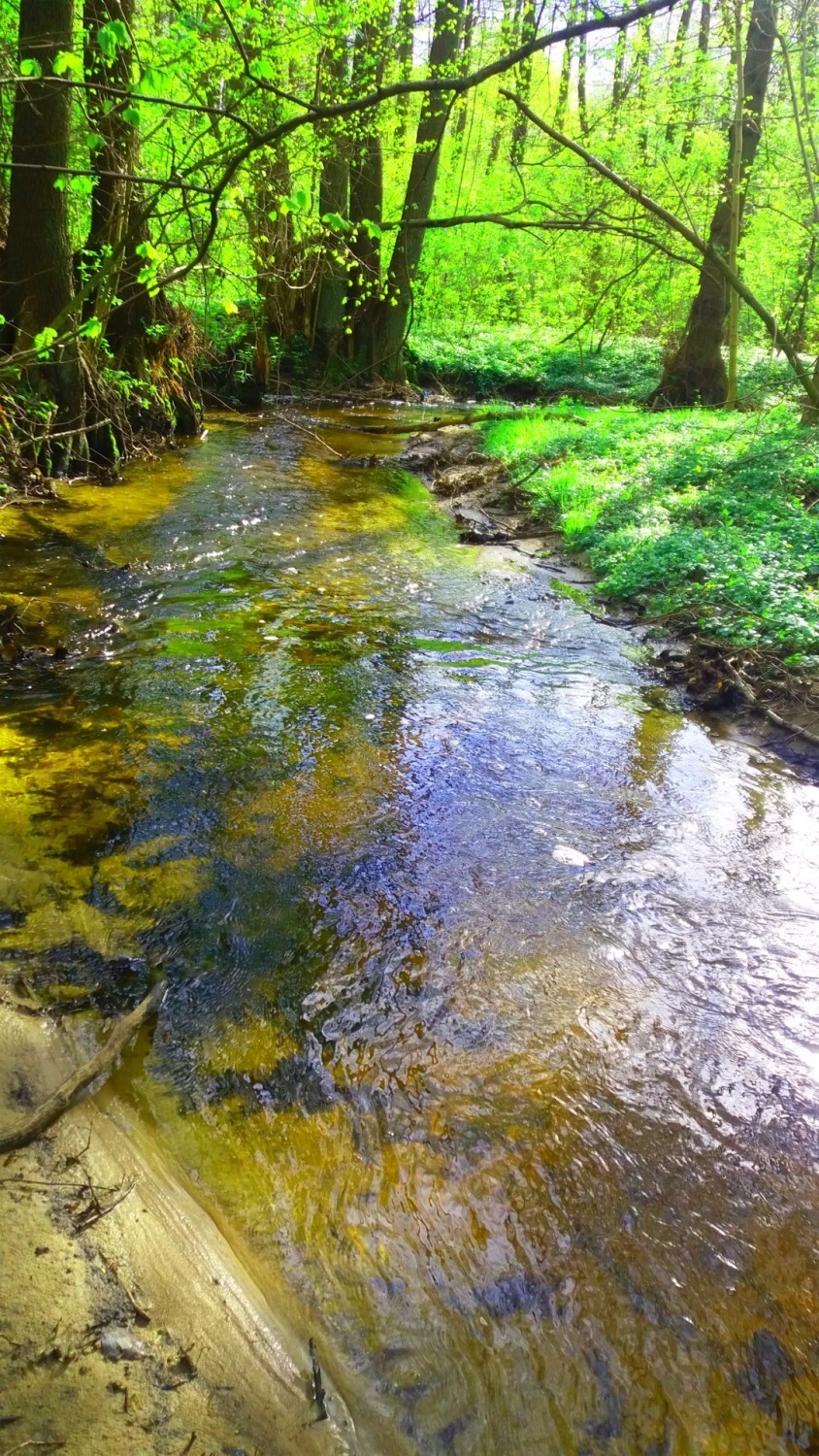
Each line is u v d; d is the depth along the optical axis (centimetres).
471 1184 279
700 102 1712
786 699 657
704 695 680
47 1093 288
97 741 534
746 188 1778
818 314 2173
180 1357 213
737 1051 346
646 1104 317
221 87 899
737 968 394
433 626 787
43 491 1051
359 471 1430
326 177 2039
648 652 765
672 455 1238
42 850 422
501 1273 253
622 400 2334
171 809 470
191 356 1596
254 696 615
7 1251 228
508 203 2456
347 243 2031
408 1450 208
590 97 2786
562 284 2809
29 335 973
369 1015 346
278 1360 220
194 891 406
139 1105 293
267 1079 311
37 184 1026
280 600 812
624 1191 283
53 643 671
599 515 1073
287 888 416
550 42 454
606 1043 343
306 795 498
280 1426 204
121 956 360
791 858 485
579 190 1903
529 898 429
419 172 2156
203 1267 239
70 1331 212
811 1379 234
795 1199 286
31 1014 321
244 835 454
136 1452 190
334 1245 254
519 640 775
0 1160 258
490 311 3081
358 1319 235
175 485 1198
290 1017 340
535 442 1462
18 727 543
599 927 413
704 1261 262
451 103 1245
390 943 388
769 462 1107
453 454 1569
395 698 636
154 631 716
